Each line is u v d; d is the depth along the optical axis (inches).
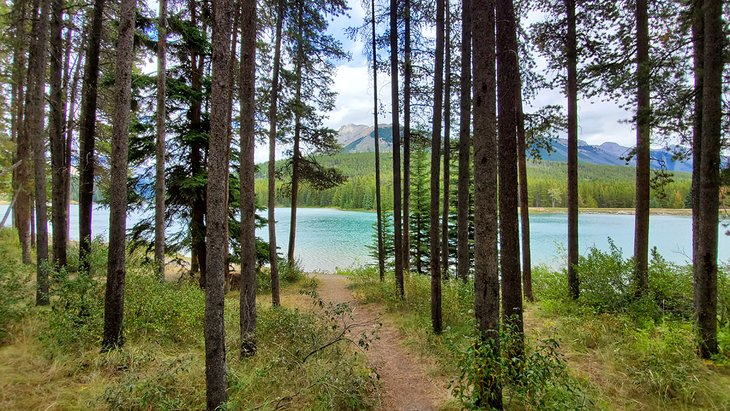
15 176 496.7
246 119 200.4
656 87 250.4
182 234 399.5
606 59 276.2
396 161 332.2
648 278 265.4
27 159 445.1
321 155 541.3
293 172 518.6
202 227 403.2
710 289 178.9
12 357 163.0
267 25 312.2
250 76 200.4
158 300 221.8
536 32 310.2
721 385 150.1
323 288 467.2
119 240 179.5
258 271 475.2
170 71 388.2
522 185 325.4
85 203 262.5
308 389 150.0
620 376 160.6
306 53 386.9
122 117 177.9
